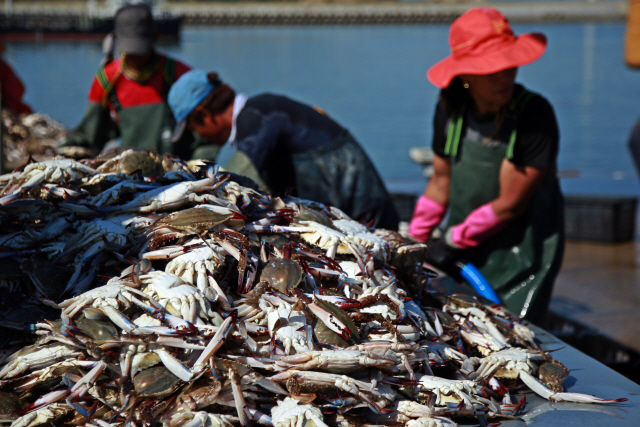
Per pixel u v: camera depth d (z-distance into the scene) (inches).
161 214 58.1
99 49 1332.4
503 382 59.4
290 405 47.0
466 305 68.6
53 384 48.8
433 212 116.0
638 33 203.5
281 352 49.7
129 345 47.7
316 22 2600.9
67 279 54.2
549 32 2090.3
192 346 48.0
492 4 2938.0
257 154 99.3
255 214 63.7
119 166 65.9
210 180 61.7
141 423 46.0
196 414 45.6
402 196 183.5
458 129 101.9
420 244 67.7
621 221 213.0
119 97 143.3
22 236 57.5
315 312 51.8
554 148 94.7
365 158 109.9
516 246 103.0
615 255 198.4
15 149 177.6
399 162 419.8
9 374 48.2
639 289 164.2
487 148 98.3
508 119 94.8
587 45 1537.9
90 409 46.9
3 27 1556.3
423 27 2559.1
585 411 55.0
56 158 65.7
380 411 48.9
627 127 538.9
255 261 56.1
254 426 47.3
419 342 57.3
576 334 129.0
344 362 48.2
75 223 58.5
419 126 557.6
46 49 1316.4
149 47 138.9
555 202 102.9
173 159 69.8
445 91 100.6
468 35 93.0
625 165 401.7
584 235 216.2
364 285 57.9
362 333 54.4
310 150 105.0
